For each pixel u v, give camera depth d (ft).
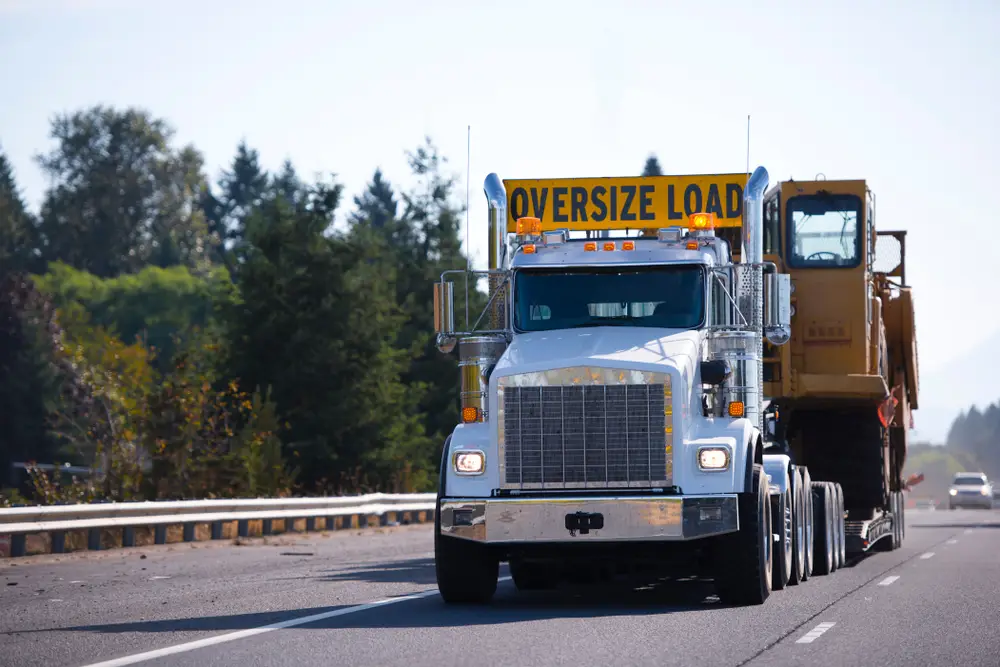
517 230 71.00
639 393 59.00
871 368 97.96
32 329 354.74
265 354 252.21
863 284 95.45
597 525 58.18
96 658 43.93
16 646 47.29
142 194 533.96
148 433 156.04
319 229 260.62
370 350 254.68
